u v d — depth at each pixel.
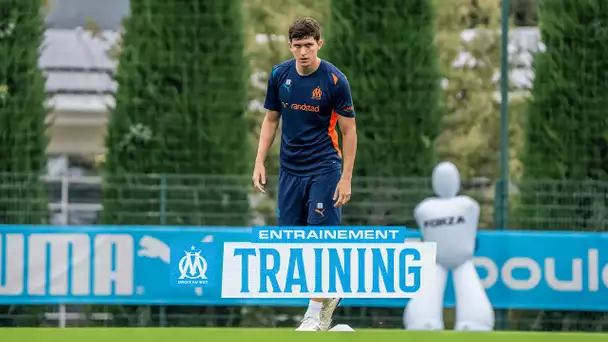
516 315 35.84
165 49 36.62
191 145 36.41
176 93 36.53
